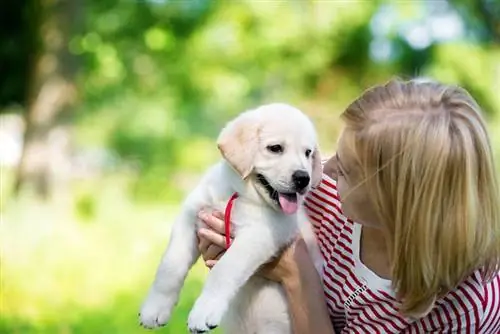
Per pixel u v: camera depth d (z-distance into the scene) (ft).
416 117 8.98
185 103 63.52
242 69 62.95
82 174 57.06
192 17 61.87
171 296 11.03
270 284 11.32
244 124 11.66
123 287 27.17
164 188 56.18
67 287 26.78
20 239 33.47
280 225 10.89
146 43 61.05
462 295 9.34
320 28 62.08
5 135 68.23
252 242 10.71
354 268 10.05
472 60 61.31
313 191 11.46
